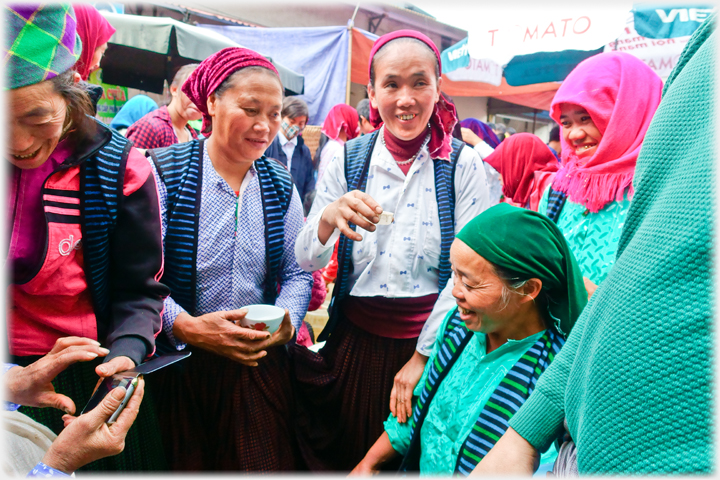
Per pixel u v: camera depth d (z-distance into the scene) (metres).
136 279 1.18
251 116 1.31
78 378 1.18
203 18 6.11
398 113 1.49
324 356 1.74
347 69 5.87
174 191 1.38
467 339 1.23
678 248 0.51
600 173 1.56
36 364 0.93
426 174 1.62
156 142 2.82
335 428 1.73
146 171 1.17
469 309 1.10
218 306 1.45
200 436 1.49
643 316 0.53
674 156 0.57
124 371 0.97
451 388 1.19
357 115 4.64
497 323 1.10
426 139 1.60
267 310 1.39
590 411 0.59
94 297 1.14
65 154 1.02
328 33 5.78
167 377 1.46
